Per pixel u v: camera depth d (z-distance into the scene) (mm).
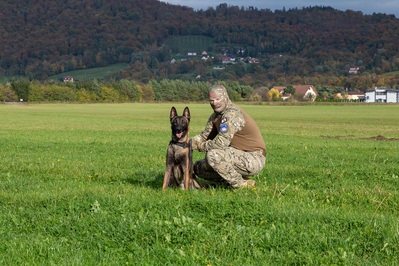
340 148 21109
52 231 6699
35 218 7203
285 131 37844
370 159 16203
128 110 86062
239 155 9578
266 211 7383
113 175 11867
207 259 5730
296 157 16766
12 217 7168
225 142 9422
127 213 7273
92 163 14258
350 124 49938
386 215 7648
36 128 36625
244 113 9711
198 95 155750
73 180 11172
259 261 5656
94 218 7008
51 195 8547
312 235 6395
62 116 61031
